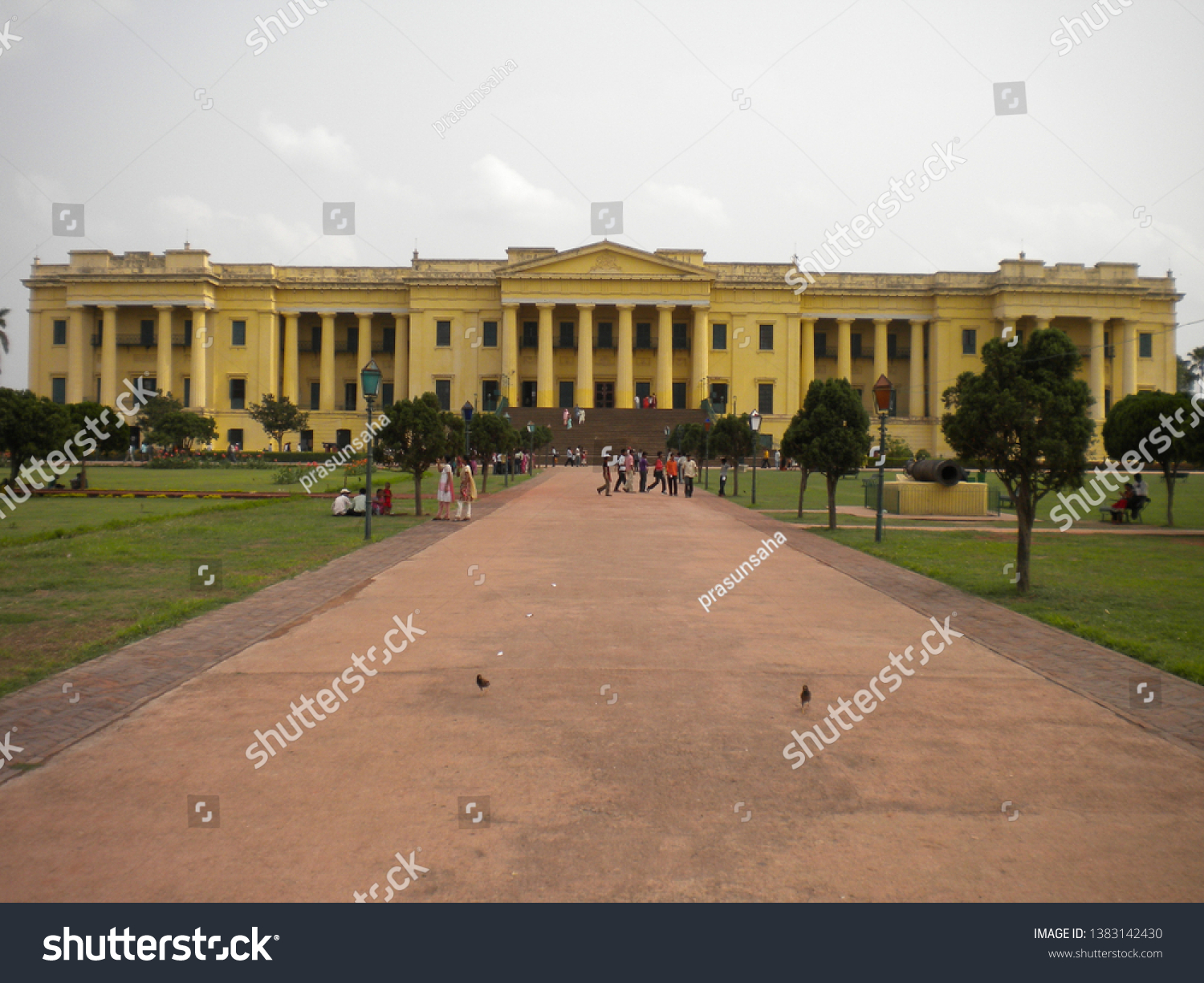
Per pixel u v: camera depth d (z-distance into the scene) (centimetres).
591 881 414
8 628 930
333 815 480
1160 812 495
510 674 759
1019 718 654
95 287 7444
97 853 440
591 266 7281
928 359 7788
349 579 1267
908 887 414
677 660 813
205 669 770
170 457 6047
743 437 3322
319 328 8050
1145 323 7462
